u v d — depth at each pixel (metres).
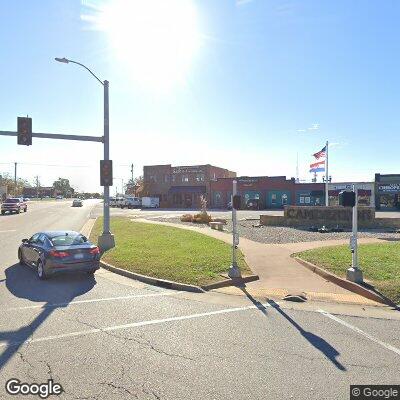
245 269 11.85
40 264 11.31
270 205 59.97
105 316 7.71
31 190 164.88
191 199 67.31
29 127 17.91
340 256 13.13
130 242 17.95
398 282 9.68
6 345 6.12
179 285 10.22
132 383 4.86
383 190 53.88
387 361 5.54
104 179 17.27
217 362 5.48
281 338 6.47
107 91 17.73
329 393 4.61
